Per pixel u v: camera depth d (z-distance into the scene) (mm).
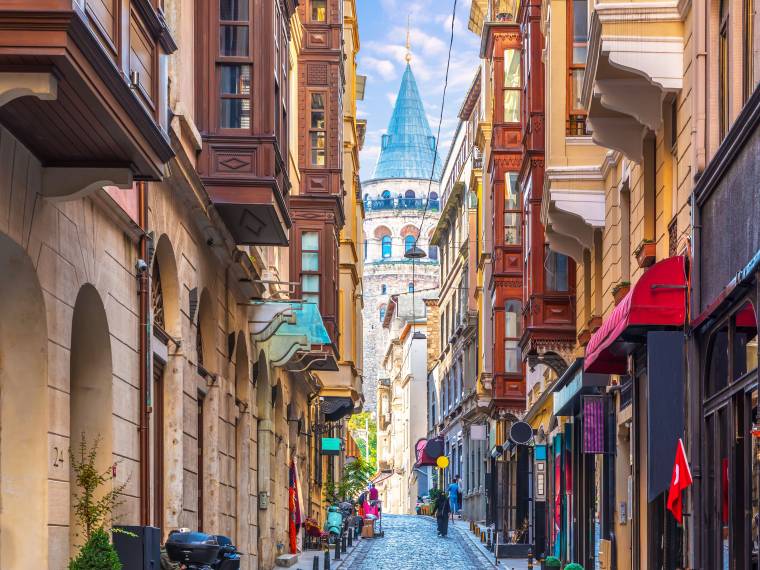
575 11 29031
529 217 34500
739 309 15875
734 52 16641
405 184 167625
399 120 172250
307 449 47250
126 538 15406
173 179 19328
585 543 31031
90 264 15055
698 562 18219
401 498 122375
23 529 13406
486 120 55938
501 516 52625
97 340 15820
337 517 46406
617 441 26516
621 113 22375
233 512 26688
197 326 22719
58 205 13781
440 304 86125
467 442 71062
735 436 16188
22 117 11875
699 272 18406
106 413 15922
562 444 35344
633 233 24344
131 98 12117
